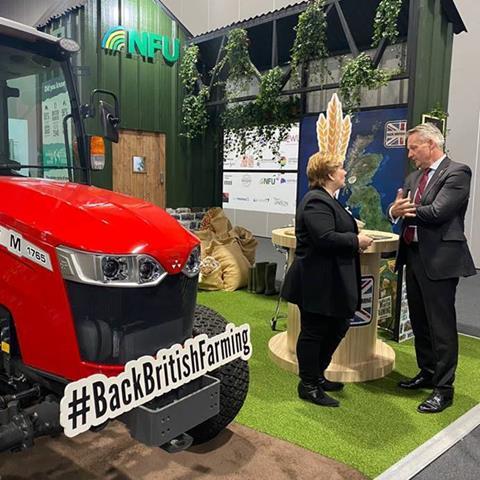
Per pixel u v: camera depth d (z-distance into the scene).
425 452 2.40
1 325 1.87
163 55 6.48
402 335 4.07
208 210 7.03
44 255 1.73
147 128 6.43
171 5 9.78
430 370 3.10
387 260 4.16
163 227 1.87
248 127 6.33
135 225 1.80
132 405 1.69
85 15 5.77
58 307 1.72
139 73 6.30
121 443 2.42
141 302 1.75
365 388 3.13
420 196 2.88
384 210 4.54
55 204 1.85
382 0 4.61
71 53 2.62
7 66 2.42
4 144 2.38
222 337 2.03
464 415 2.78
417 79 4.12
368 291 3.28
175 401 1.79
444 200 2.66
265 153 9.23
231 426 2.61
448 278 2.73
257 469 2.22
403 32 5.09
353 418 2.73
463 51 6.96
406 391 3.10
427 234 2.76
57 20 6.19
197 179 7.00
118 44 6.05
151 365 1.74
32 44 2.50
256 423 2.65
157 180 6.64
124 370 1.68
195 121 6.66
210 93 6.62
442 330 2.80
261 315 4.63
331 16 5.58
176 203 6.84
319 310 2.62
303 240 2.69
